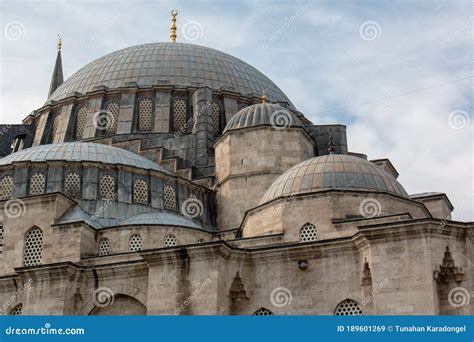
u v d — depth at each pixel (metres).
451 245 36.00
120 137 61.69
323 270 38.62
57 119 66.25
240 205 52.44
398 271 35.56
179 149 60.03
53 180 49.62
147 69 68.00
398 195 43.31
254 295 39.38
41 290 41.25
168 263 39.38
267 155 53.03
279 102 67.50
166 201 52.53
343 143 61.12
